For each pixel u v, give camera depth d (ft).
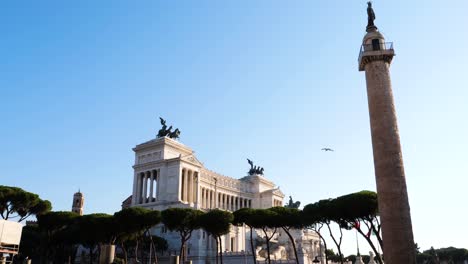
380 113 173.47
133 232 301.84
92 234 303.68
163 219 308.60
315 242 562.66
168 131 568.00
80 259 435.12
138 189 543.80
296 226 297.53
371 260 341.41
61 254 390.01
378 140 170.81
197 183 547.49
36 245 381.60
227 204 627.46
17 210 310.45
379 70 179.22
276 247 450.30
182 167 522.47
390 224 158.71
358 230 233.76
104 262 183.01
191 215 308.40
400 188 162.50
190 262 264.93
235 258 386.52
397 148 168.66
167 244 412.98
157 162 532.73
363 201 223.92
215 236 313.32
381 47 180.75
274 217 294.05
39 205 326.65
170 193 512.22
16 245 280.72
